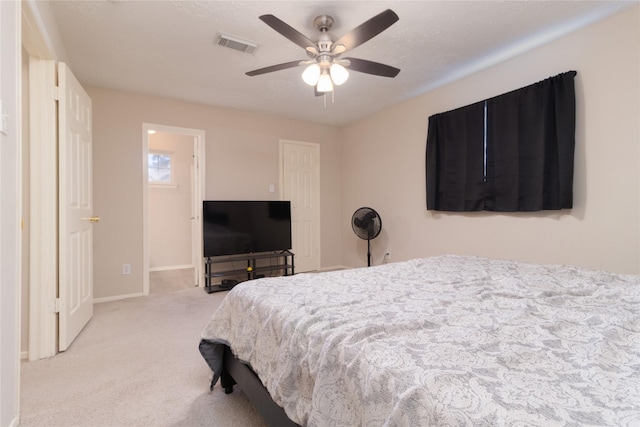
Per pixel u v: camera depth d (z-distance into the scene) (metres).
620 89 2.21
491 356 0.76
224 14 2.17
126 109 3.58
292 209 4.75
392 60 2.86
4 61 1.21
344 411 0.80
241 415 1.49
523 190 2.73
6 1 1.23
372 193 4.54
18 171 1.34
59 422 1.43
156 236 5.32
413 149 3.86
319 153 4.98
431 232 3.65
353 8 2.12
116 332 2.50
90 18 2.20
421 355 0.78
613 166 2.25
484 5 2.10
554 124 2.54
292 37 1.93
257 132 4.45
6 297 1.23
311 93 3.64
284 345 1.08
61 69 2.14
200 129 4.02
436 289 1.42
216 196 4.15
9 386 1.26
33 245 2.06
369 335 0.91
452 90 3.38
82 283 2.54
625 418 0.53
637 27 2.12
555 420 0.53
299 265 4.82
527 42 2.57
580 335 0.88
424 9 2.13
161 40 2.49
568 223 2.50
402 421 0.63
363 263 4.75
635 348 0.80
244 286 1.57
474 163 3.12
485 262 2.05
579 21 2.29
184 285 4.13
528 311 1.09
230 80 3.26
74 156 2.35
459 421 0.56
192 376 1.84
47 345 2.07
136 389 1.71
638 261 2.15
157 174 5.38
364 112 4.39
